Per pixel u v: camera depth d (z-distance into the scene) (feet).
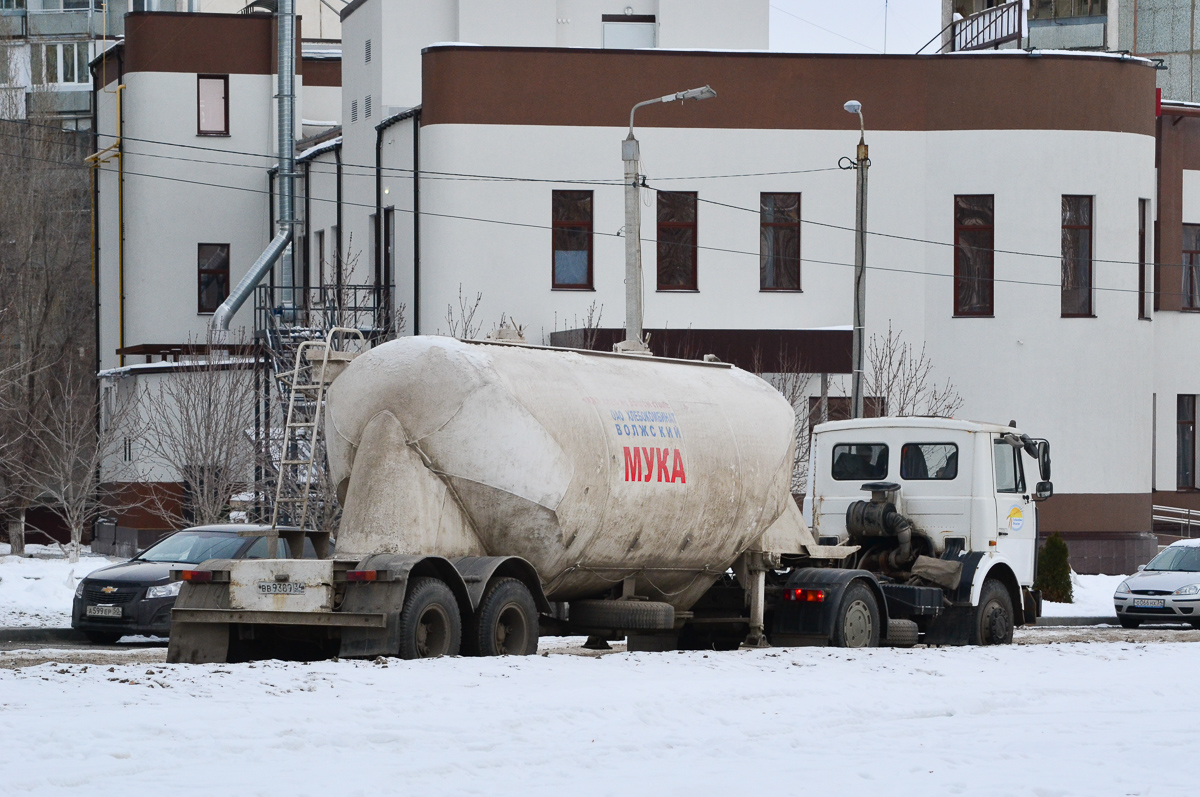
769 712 83.92
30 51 492.95
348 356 112.57
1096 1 396.98
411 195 264.31
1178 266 320.09
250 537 151.23
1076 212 267.80
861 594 130.41
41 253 403.13
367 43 290.35
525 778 63.57
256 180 329.72
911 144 264.52
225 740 67.92
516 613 108.68
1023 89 263.90
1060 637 169.58
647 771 66.18
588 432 111.75
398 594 101.04
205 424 231.50
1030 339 263.90
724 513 123.03
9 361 323.78
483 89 255.70
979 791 63.87
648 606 116.67
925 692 94.68
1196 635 177.17
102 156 334.03
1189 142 320.09
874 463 143.33
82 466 290.97
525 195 256.93
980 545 138.41
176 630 106.73
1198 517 322.96
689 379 125.49
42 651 131.54
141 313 326.24
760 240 262.88
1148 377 272.72
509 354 111.55
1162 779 67.62
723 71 260.83
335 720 73.82
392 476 106.93
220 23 327.47
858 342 213.46
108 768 61.57
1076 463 265.34
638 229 195.62
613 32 295.89
